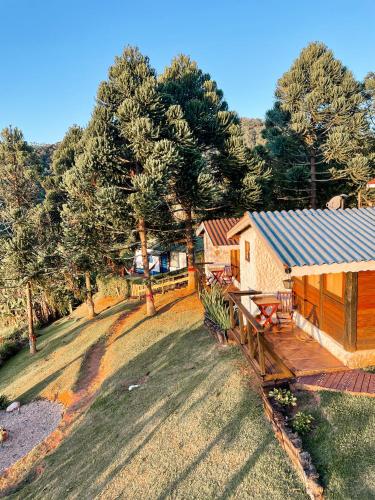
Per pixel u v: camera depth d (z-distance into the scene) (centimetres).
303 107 2616
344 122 2511
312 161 2611
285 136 2600
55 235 2275
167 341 1386
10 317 2738
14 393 1595
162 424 811
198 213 2141
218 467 612
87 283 2291
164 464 678
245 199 2086
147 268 1814
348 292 715
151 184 1540
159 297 2212
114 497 652
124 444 811
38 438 1151
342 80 2694
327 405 637
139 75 1786
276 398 678
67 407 1264
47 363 1795
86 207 1770
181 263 3141
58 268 2050
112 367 1370
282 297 1045
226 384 842
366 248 702
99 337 1764
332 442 563
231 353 1008
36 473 908
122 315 2027
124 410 984
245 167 2134
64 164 3278
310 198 2631
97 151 1591
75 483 759
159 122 1730
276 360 720
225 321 1109
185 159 1770
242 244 1269
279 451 589
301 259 661
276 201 2673
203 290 1700
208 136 2186
